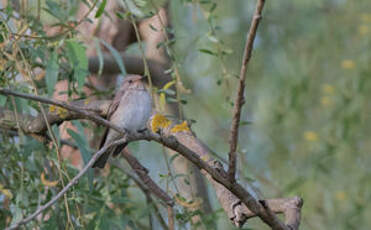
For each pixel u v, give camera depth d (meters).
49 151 8.12
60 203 8.08
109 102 8.98
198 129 15.24
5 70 7.96
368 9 14.91
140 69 11.72
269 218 7.53
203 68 14.52
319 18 15.05
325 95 13.90
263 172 14.21
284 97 14.12
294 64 14.55
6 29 7.96
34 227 7.76
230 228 12.81
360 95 13.52
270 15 15.43
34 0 10.12
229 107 9.27
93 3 8.62
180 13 13.23
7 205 8.37
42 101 6.53
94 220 8.42
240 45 14.90
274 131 14.10
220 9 15.14
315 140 13.27
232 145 7.07
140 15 8.41
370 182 12.84
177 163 11.60
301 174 13.37
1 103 7.86
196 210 8.51
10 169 8.07
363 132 13.31
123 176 10.40
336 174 13.04
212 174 7.30
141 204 11.75
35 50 8.18
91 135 10.20
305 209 12.81
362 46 14.20
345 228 12.55
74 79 9.23
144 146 15.34
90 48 11.95
